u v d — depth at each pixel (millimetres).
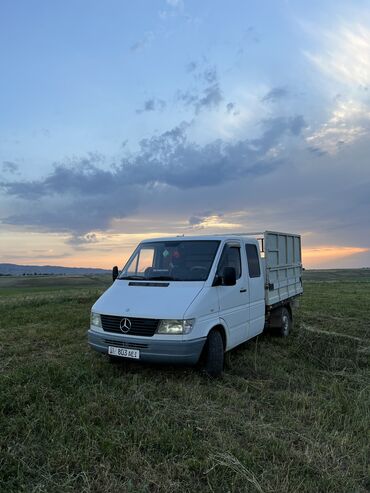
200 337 5203
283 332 8547
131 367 5859
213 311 5598
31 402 4422
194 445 3549
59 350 7141
